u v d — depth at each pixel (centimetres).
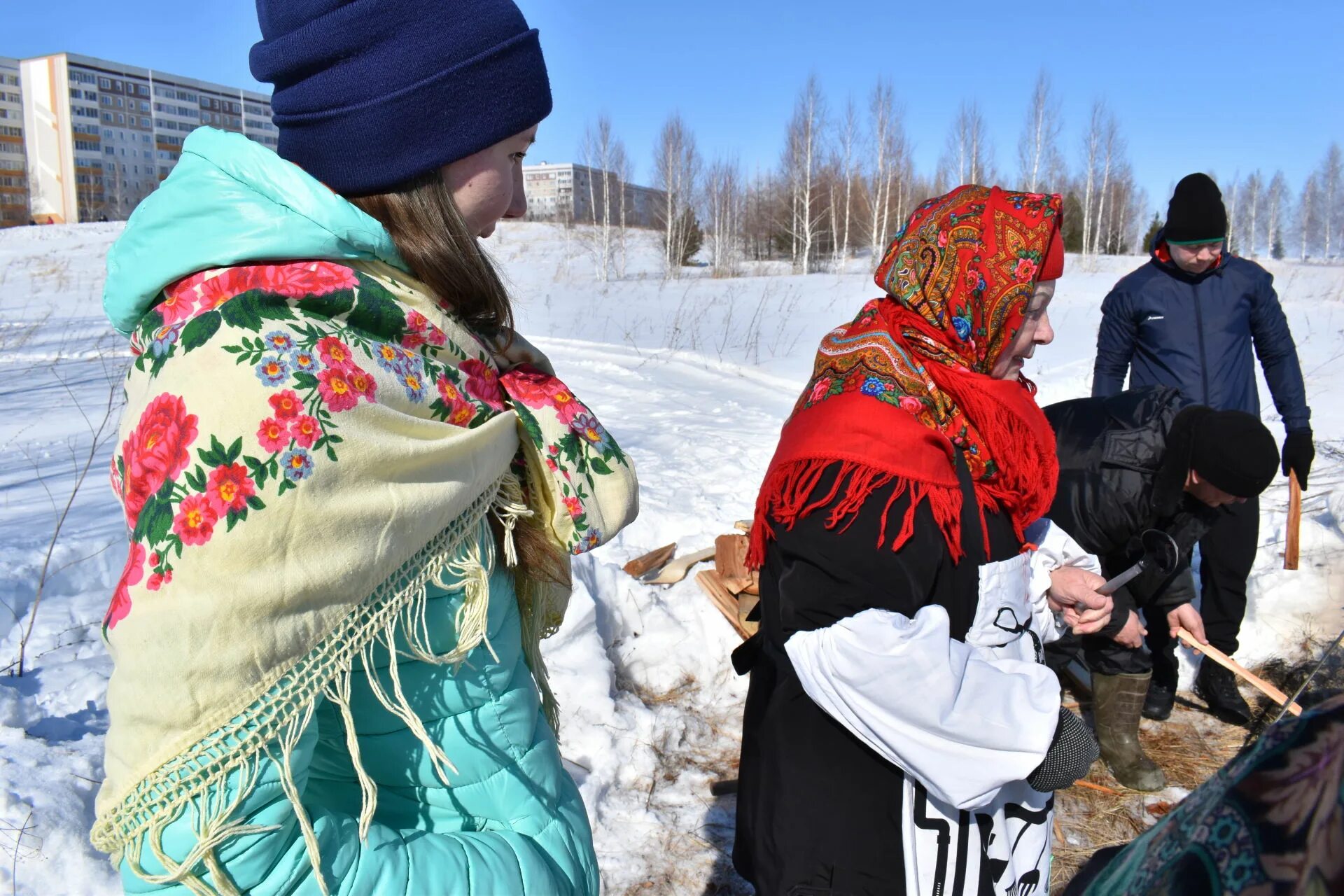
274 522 84
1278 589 418
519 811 115
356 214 98
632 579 399
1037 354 1095
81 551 361
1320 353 1029
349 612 91
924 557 160
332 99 101
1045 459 185
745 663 197
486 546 111
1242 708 360
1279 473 556
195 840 83
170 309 93
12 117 9125
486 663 112
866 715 153
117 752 85
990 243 173
